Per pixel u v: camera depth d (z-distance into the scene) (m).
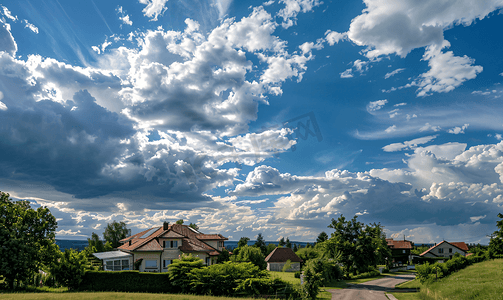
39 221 34.19
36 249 32.53
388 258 78.25
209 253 51.09
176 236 47.91
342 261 56.41
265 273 34.72
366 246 57.59
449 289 27.64
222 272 33.25
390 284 46.62
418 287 40.59
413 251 113.50
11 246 30.70
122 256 44.69
